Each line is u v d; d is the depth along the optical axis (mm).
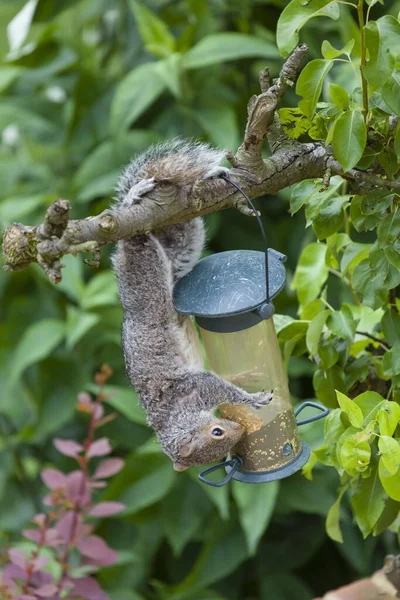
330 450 4227
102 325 8008
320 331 4586
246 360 4664
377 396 4082
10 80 8375
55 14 8781
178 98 8039
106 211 3840
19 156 9281
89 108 8531
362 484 4387
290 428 4789
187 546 8320
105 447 5922
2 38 9273
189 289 4398
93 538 5766
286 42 3896
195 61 7562
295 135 4188
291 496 7434
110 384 8023
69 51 8953
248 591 8383
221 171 4027
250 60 8484
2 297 8648
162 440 4867
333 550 8461
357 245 4793
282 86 3973
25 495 8508
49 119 8875
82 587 5648
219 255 4660
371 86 3799
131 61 8750
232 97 8086
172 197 3992
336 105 4004
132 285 4719
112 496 7379
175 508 7598
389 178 4145
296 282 5027
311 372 7461
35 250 3902
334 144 3814
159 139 7930
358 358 4820
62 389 8062
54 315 8422
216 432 4672
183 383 4773
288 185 4246
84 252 3773
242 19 8477
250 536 6867
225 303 4168
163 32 7938
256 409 4613
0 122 8445
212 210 4086
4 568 5609
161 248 4637
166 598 7641
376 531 4602
